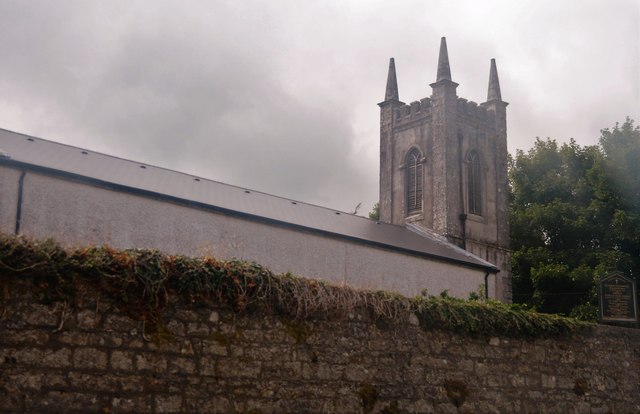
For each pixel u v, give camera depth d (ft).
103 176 79.61
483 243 162.61
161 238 81.76
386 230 124.06
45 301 31.89
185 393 35.12
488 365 49.42
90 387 32.48
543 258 174.60
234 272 37.83
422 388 45.19
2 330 30.78
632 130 179.22
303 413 39.24
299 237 96.07
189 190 90.48
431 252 114.32
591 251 170.09
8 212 70.44
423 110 168.76
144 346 34.22
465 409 47.16
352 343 42.32
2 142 78.43
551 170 192.95
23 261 31.40
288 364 39.14
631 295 69.46
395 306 44.70
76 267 32.68
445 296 52.19
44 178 73.56
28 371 31.09
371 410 42.24
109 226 77.61
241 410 36.86
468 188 163.73
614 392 57.62
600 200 173.58
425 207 163.63
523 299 178.19
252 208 94.58
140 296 34.35
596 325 57.88
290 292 39.81
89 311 32.91
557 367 54.08
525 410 50.93
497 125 173.37
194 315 36.17
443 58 167.02
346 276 100.58
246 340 37.76
